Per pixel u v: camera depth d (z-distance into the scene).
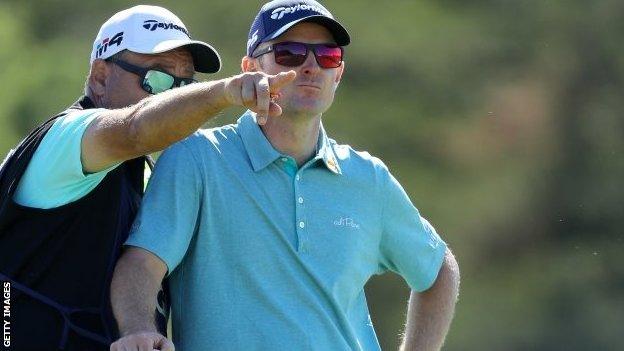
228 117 40.03
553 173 74.62
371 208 15.67
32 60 66.75
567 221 74.25
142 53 15.42
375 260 15.91
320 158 15.23
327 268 15.06
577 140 75.94
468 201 71.56
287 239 14.88
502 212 72.56
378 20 72.44
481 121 73.31
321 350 14.85
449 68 72.94
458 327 68.62
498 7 75.62
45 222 14.11
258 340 14.63
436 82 72.56
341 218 15.28
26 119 64.50
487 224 72.00
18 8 69.50
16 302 14.09
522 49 75.44
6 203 14.17
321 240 15.12
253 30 15.70
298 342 14.72
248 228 14.77
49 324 14.03
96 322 14.14
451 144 72.31
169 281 15.05
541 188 74.00
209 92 13.09
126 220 14.59
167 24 15.66
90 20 69.31
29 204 14.15
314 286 14.97
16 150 14.42
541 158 74.88
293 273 14.88
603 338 70.19
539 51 75.75
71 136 13.90
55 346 13.98
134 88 15.50
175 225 14.53
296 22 15.18
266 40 15.33
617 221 75.25
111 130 13.62
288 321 14.73
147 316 14.02
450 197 71.19
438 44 72.94
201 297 14.71
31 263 14.13
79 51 67.88
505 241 72.62
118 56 15.48
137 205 14.90
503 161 73.75
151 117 13.32
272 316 14.71
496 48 74.94
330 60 15.24
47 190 14.06
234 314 14.67
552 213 74.25
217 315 14.67
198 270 14.73
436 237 16.50
